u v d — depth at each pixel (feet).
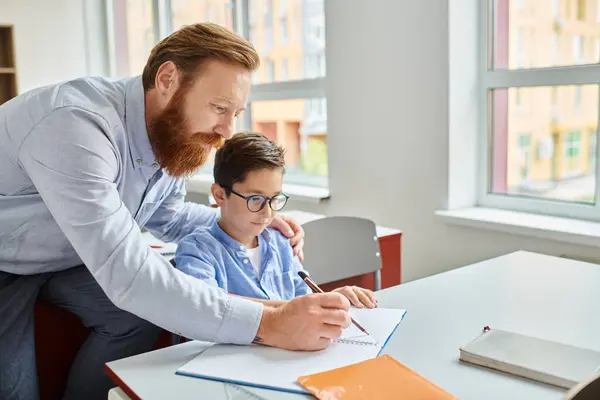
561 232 6.63
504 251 7.35
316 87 10.59
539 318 3.43
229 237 4.21
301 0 10.80
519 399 2.46
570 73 7.10
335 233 5.24
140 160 3.96
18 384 3.77
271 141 4.32
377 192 9.00
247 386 2.63
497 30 7.89
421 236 8.42
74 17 16.33
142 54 16.63
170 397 2.53
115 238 3.11
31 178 3.34
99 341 4.12
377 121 8.84
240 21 12.59
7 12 15.15
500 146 8.09
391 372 2.69
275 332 3.04
